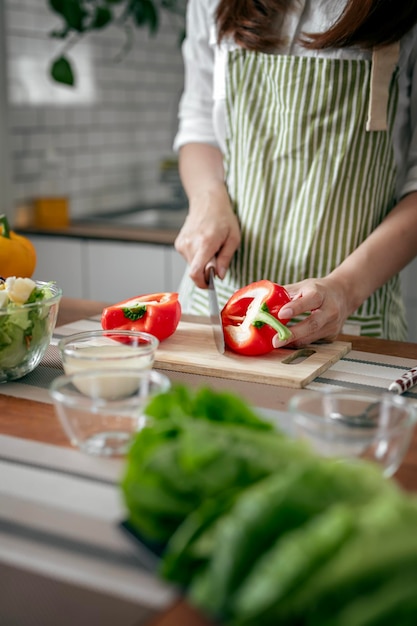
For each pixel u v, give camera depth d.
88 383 0.77
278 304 1.07
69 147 2.90
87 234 2.54
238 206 1.47
